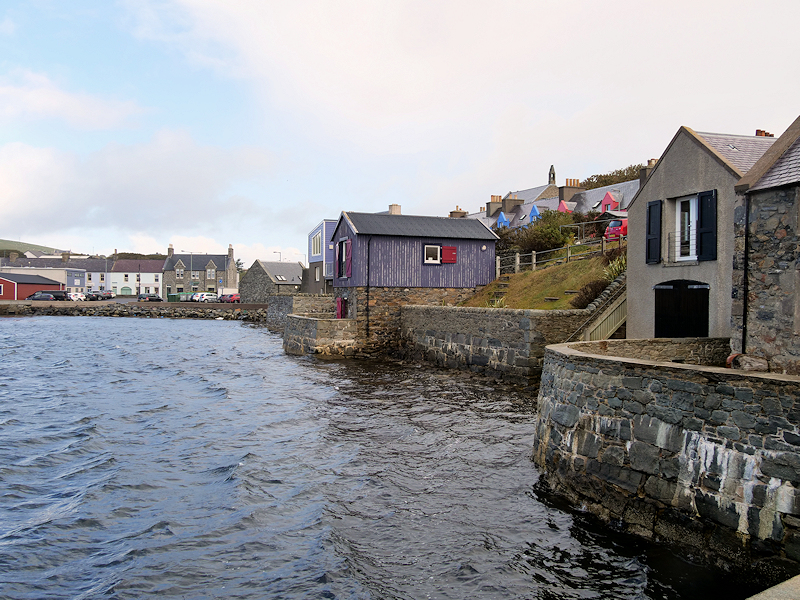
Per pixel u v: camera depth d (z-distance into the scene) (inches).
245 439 543.5
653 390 333.1
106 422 610.2
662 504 318.3
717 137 587.8
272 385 820.6
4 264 4212.6
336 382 832.3
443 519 363.9
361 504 389.1
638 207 654.5
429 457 479.2
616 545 323.0
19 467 464.1
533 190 2704.2
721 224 534.6
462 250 1221.1
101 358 1150.3
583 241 1214.3
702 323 559.8
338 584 291.0
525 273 1155.3
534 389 730.2
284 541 339.9
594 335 715.4
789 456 262.4
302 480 434.6
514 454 479.5
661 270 616.7
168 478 442.9
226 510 381.4
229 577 300.4
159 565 312.3
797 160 374.6
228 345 1411.2
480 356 850.8
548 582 290.0
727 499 285.1
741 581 272.7
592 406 378.6
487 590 284.5
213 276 4244.6
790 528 257.4
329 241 1843.0
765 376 277.6
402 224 1212.5
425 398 703.7
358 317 1136.8
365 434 551.5
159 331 1859.0
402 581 293.7
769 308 379.9
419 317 1055.0
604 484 358.6
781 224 372.2
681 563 297.3
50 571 307.1
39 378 902.4
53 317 2532.0
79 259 4431.6
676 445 315.3
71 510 382.9
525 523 355.6
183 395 761.0
